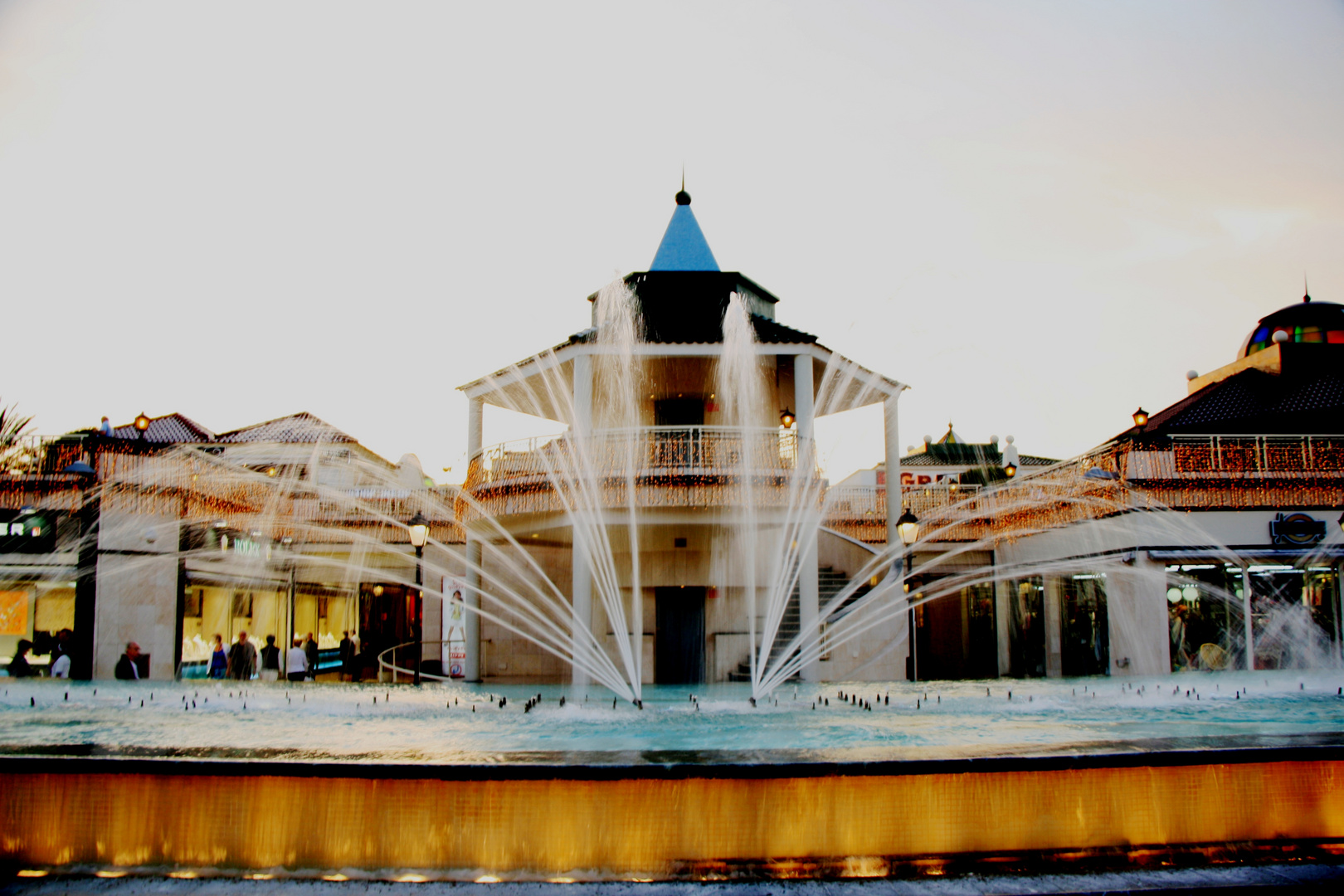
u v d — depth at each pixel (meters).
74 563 20.77
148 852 5.70
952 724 10.45
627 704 14.28
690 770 5.64
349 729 10.17
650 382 23.78
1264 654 20.11
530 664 23.11
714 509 19.23
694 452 20.98
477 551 23.23
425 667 29.48
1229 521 20.36
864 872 5.61
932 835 5.75
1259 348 30.00
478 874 5.57
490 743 8.88
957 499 26.58
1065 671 24.20
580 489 19.25
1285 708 12.50
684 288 22.92
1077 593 23.66
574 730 10.07
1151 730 9.52
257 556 28.34
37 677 20.02
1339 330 29.19
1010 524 26.25
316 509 30.17
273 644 22.70
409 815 5.64
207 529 24.84
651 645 19.83
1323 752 6.11
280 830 5.67
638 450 19.83
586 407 20.28
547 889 5.35
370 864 5.61
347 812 5.65
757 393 24.64
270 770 5.67
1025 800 5.86
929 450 43.22
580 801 5.63
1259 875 5.55
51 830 5.76
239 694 15.34
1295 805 6.11
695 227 25.17
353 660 26.12
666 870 5.59
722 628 19.95
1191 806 5.99
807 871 5.58
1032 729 9.70
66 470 20.33
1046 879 5.50
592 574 19.72
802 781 5.70
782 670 19.45
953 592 30.09
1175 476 20.50
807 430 20.42
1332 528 20.25
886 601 22.19
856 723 10.77
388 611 33.88
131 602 21.53
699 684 19.56
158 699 14.39
